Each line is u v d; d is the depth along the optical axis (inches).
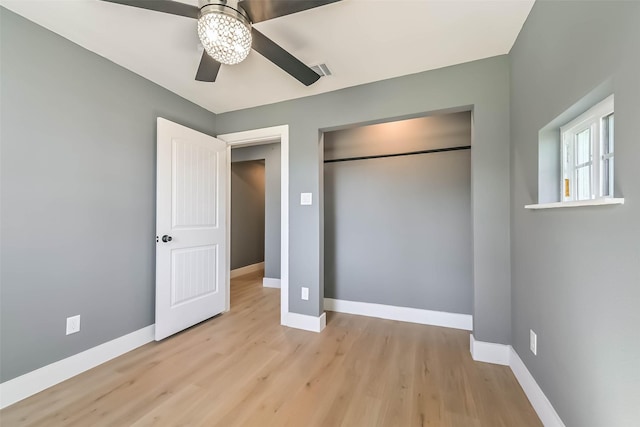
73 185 71.4
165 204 91.7
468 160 105.1
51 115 67.2
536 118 57.8
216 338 93.5
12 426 53.6
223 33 48.7
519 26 64.2
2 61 59.3
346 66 81.4
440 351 84.2
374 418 55.9
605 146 42.4
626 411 32.6
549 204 48.5
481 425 53.9
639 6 30.5
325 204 126.0
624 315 33.0
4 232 59.6
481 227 77.4
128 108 84.5
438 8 58.3
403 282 112.7
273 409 58.6
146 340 89.4
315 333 98.1
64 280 69.5
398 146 115.0
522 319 65.9
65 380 68.6
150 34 68.2
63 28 65.9
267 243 170.1
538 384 57.0
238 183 204.7
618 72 33.9
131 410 58.1
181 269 97.2
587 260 40.5
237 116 114.5
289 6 48.2
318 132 100.8
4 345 59.5
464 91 79.4
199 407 59.1
